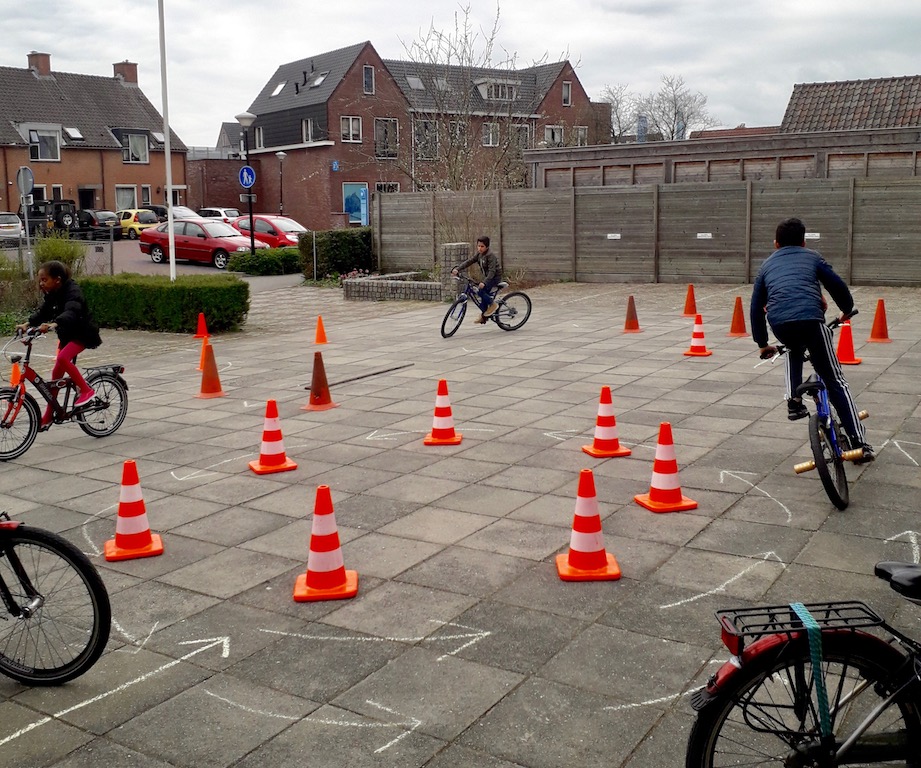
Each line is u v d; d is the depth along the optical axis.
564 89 54.41
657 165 23.39
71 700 3.87
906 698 2.74
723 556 5.19
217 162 55.34
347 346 13.84
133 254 34.94
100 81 56.16
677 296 18.70
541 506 6.18
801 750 2.75
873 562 5.03
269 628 4.50
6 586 4.07
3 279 18.84
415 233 24.50
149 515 6.29
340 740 3.50
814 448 5.71
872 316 14.56
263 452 7.27
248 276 27.16
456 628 4.42
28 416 8.04
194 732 3.59
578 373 10.85
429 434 8.23
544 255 22.53
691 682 3.84
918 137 19.56
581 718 3.60
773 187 19.30
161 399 10.35
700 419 8.38
